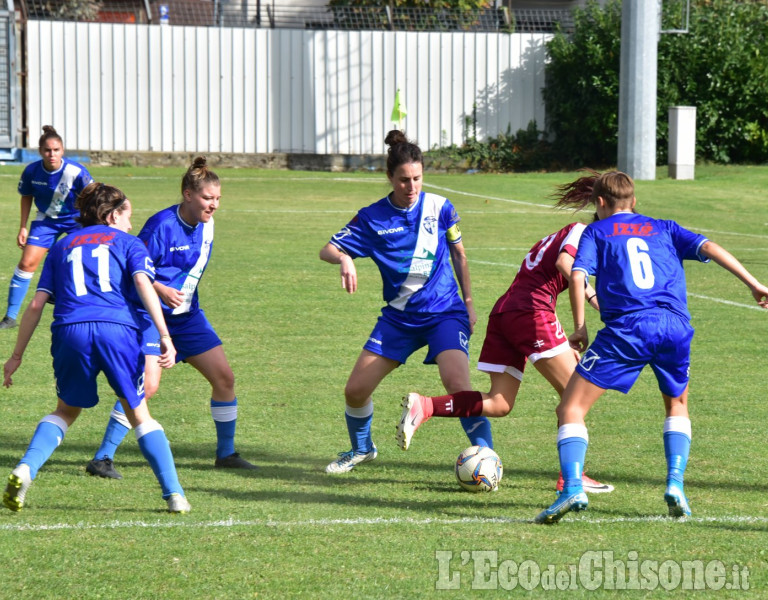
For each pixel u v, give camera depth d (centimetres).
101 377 2050
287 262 3556
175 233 1471
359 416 1466
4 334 2433
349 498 1332
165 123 7594
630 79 6619
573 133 7894
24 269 2519
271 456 1557
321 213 5038
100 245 1268
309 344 2364
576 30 7794
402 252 1444
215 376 1484
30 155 7150
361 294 3023
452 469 1491
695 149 7506
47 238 2538
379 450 1590
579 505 1184
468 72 7844
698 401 1883
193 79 7581
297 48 7650
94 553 1098
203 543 1134
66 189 2511
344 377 2067
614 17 7600
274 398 1902
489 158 7869
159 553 1099
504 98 7906
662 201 5703
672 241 1262
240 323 2580
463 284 1505
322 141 7756
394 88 7788
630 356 1206
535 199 5875
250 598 981
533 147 7956
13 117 7025
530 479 1430
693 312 2822
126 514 1242
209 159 7638
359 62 7738
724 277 3459
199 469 1480
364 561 1082
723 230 4747
